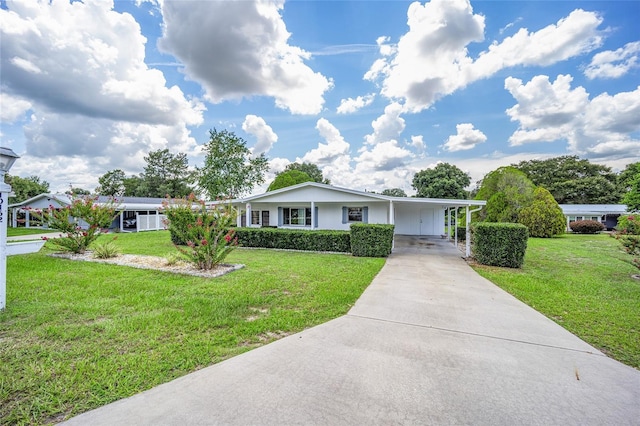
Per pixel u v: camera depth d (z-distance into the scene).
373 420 1.99
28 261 8.48
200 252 7.29
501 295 5.45
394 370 2.69
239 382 2.47
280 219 18.27
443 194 34.88
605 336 3.61
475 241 9.48
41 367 2.71
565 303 4.98
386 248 10.21
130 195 41.25
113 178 40.69
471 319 4.13
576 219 30.38
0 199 4.25
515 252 8.34
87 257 9.20
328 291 5.50
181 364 2.79
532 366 2.81
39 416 2.05
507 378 2.58
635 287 6.11
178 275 6.83
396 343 3.30
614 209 29.19
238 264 8.24
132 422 1.97
